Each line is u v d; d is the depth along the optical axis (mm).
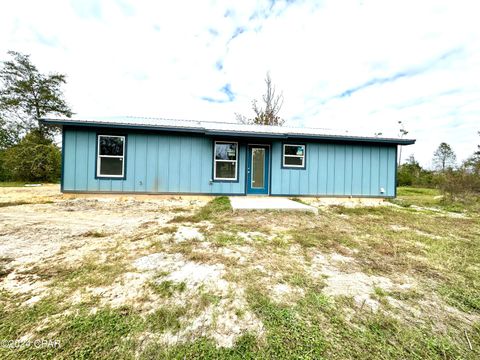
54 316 1568
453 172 8656
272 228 3973
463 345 1428
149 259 2533
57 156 15469
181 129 7062
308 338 1442
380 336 1478
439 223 4723
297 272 2332
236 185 7848
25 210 5090
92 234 3402
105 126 6758
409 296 1955
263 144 8016
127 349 1321
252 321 1583
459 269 2506
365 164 8406
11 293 1823
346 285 2109
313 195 8188
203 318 1596
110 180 7078
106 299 1780
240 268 2377
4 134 15102
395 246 3207
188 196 7543
